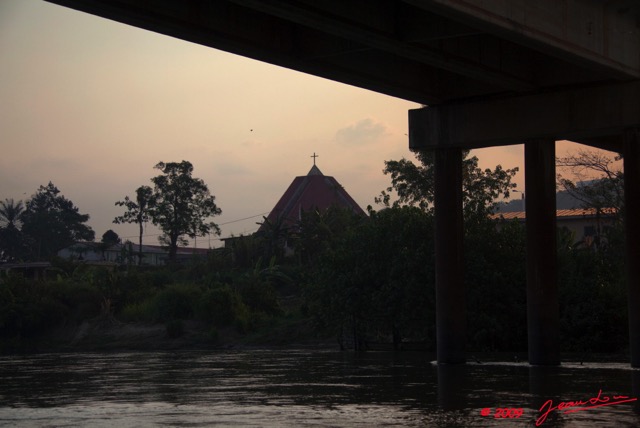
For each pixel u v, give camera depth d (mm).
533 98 33750
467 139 35094
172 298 73688
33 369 37844
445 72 35781
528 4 26719
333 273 53281
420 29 27938
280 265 92500
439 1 23750
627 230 32125
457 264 35781
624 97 31938
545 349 33750
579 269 52375
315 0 25656
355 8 26797
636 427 15688
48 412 19047
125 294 79938
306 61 30859
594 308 48812
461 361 35812
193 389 25297
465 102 35219
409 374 30859
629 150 32000
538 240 33781
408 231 51531
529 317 34094
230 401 21375
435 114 35906
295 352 53562
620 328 49156
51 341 74688
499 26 25688
